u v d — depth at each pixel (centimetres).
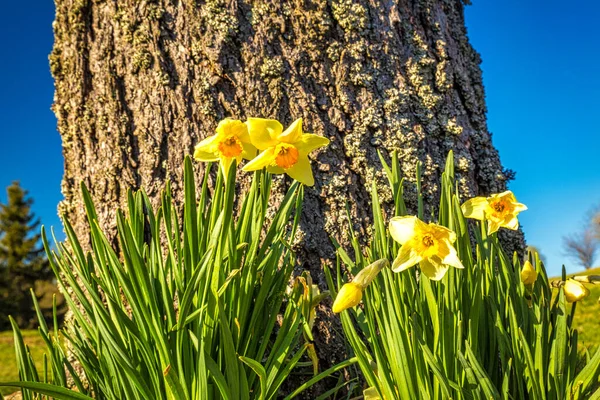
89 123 104
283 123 98
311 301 79
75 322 85
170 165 99
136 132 101
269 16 100
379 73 102
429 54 106
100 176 102
